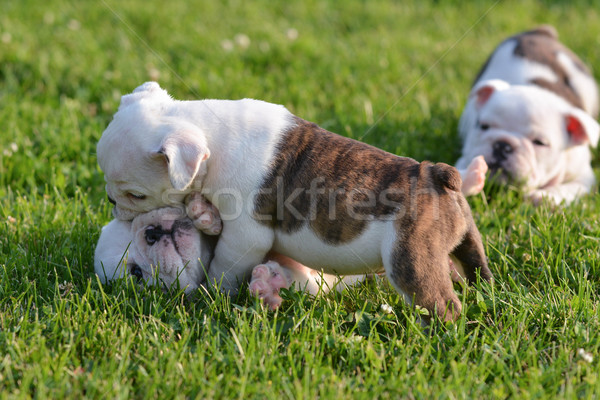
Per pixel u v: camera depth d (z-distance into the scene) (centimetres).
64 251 493
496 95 667
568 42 1098
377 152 432
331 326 425
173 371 366
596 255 504
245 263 441
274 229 430
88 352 391
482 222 565
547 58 782
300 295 438
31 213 557
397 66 962
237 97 812
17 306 423
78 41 963
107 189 445
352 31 1145
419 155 712
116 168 422
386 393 360
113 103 795
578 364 379
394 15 1220
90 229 530
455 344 401
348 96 855
